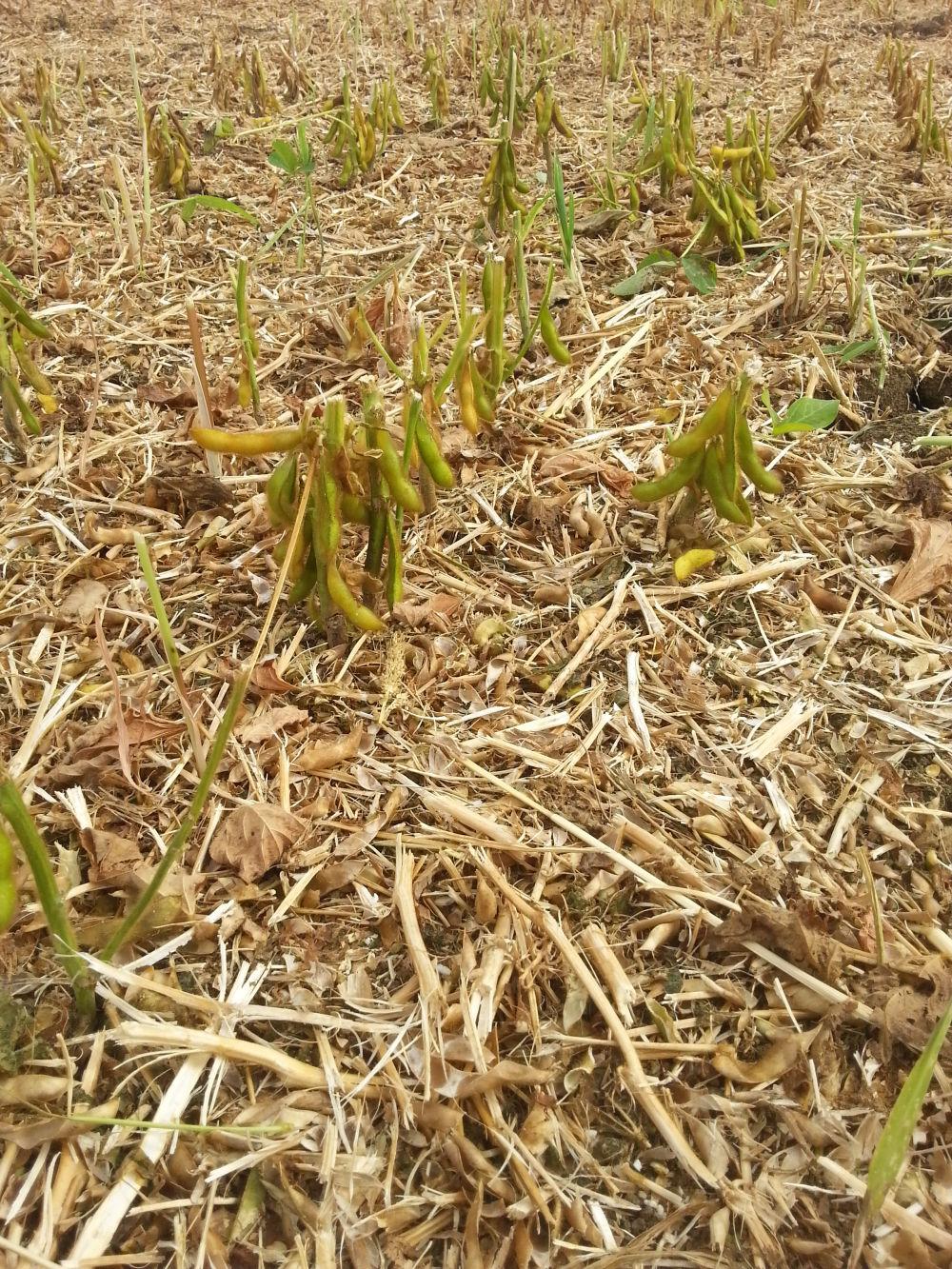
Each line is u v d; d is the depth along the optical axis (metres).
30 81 1.15
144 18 1.51
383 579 0.47
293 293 0.76
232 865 0.37
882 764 0.42
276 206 0.91
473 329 0.49
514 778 0.41
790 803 0.41
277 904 0.36
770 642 0.48
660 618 0.49
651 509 0.55
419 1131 0.31
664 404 0.65
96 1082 0.31
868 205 0.91
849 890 0.38
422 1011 0.32
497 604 0.50
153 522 0.54
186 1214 0.29
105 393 0.65
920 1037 0.32
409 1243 0.29
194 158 1.01
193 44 1.39
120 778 0.40
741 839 0.39
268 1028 0.33
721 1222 0.29
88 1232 0.28
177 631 0.47
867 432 0.63
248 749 0.41
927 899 0.37
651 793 0.41
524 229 0.62
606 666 0.46
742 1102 0.31
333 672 0.45
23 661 0.46
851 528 0.55
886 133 1.08
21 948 0.34
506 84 0.91
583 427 0.62
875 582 0.52
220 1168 0.29
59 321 0.71
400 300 0.70
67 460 0.58
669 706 0.45
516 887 0.37
